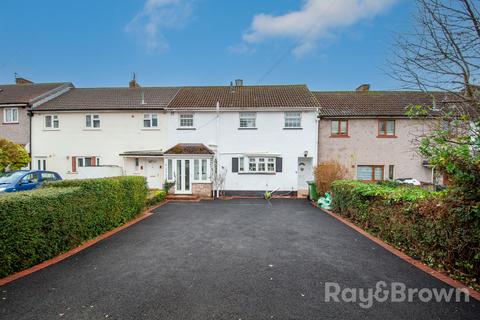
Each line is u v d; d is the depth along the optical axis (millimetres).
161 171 16688
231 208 11398
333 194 10703
